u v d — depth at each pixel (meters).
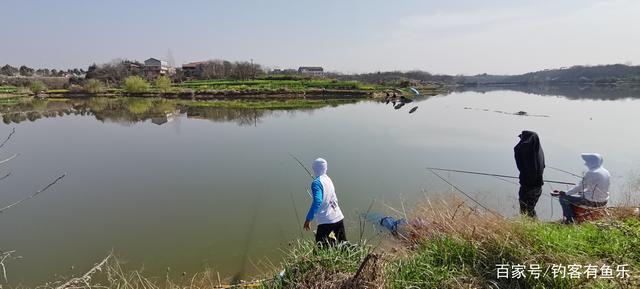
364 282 3.79
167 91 56.56
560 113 29.89
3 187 10.50
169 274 5.74
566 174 10.84
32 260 6.23
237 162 13.12
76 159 14.03
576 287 3.68
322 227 5.32
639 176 10.05
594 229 4.84
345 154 14.26
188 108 37.56
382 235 6.52
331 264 4.12
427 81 120.81
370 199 8.70
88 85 58.50
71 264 6.09
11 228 7.52
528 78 156.12
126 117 29.38
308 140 17.66
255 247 6.54
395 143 16.55
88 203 8.96
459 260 4.34
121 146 16.72
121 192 9.77
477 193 8.97
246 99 53.09
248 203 8.71
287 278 4.20
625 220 5.39
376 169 11.69
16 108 38.06
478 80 180.25
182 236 7.01
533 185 7.17
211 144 16.97
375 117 28.22
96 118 28.66
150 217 7.99
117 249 6.56
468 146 15.70
